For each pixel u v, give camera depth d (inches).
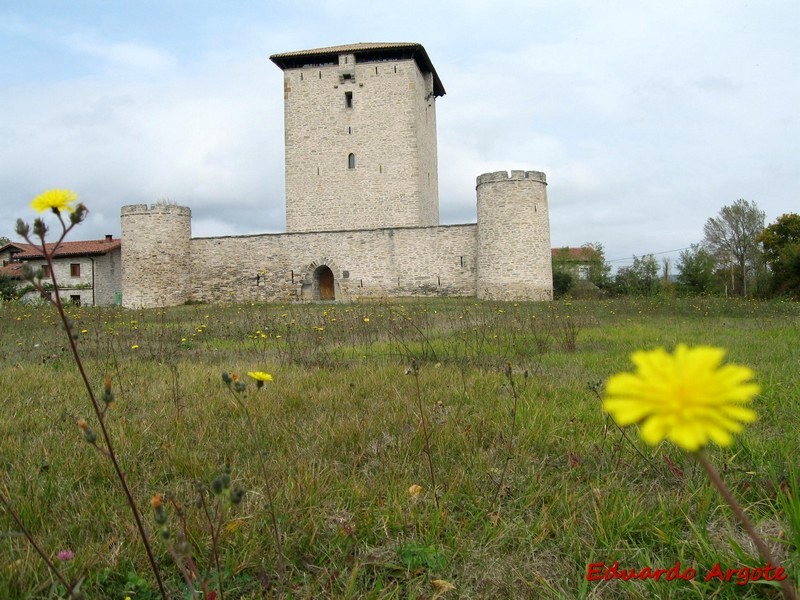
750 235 1972.2
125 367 334.0
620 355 372.5
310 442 185.0
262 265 1460.4
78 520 128.6
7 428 200.2
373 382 275.6
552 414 206.1
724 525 125.3
